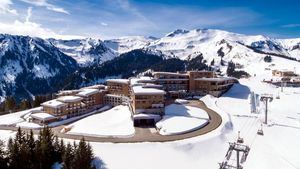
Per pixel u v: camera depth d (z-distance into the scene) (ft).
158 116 342.23
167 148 262.67
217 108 396.78
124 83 445.78
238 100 444.96
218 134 292.81
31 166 218.59
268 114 364.58
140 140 277.44
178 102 437.58
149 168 238.89
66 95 434.71
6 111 473.26
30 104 513.04
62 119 367.45
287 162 242.99
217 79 486.79
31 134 241.35
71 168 216.95
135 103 350.02
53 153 238.89
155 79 485.97
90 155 228.43
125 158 248.93
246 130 315.58
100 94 447.42
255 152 264.93
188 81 501.15
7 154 229.04
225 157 259.39
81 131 306.96
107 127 320.50
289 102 417.90
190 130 302.66
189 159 255.29
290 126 318.65
